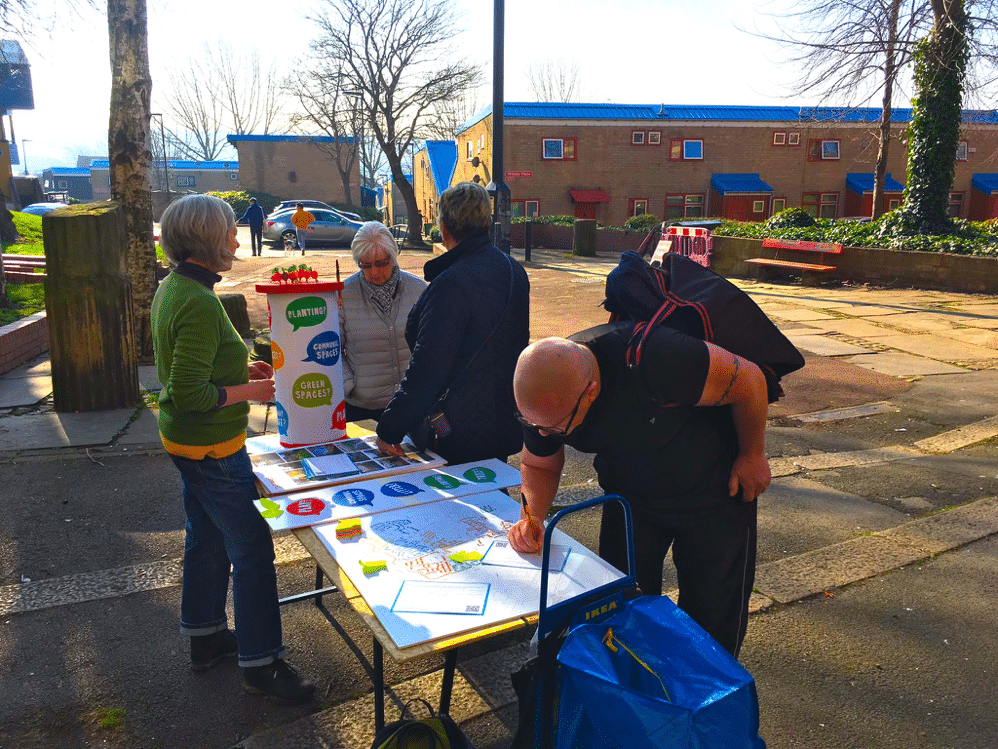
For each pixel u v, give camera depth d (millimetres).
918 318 10367
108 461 5082
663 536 2289
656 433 2039
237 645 2889
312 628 3205
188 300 2314
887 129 17688
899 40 14688
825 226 16656
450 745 2039
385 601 1837
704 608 2297
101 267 6016
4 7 10070
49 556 3764
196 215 2311
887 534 4090
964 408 6500
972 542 3982
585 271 17000
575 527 4230
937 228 14578
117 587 3473
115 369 6207
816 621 3262
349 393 3629
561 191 30188
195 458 2457
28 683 2791
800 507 4512
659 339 1912
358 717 2643
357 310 3607
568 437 2088
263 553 2611
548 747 1725
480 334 2859
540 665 1720
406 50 28688
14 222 19156
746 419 2029
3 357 7379
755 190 30812
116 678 2830
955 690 2795
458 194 2906
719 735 1486
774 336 2102
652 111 30594
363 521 2287
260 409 6562
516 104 29938
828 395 6941
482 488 2580
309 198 46812
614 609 1881
